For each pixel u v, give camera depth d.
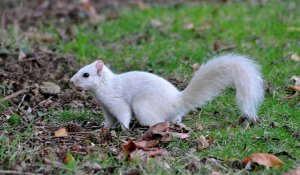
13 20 16.16
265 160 7.61
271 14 15.80
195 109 9.41
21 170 7.46
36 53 12.65
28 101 10.34
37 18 16.45
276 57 12.48
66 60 12.41
